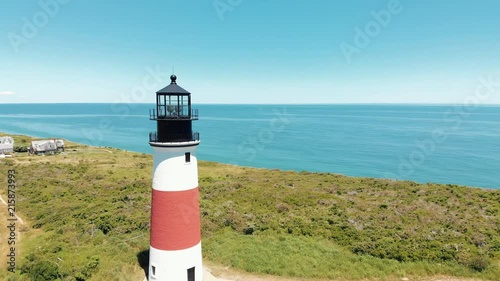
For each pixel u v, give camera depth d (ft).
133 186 142.31
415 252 69.15
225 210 100.12
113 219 92.73
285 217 94.99
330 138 467.52
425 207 105.09
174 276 50.42
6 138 257.55
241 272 63.16
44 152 253.65
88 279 59.06
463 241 75.66
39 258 67.56
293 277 61.41
